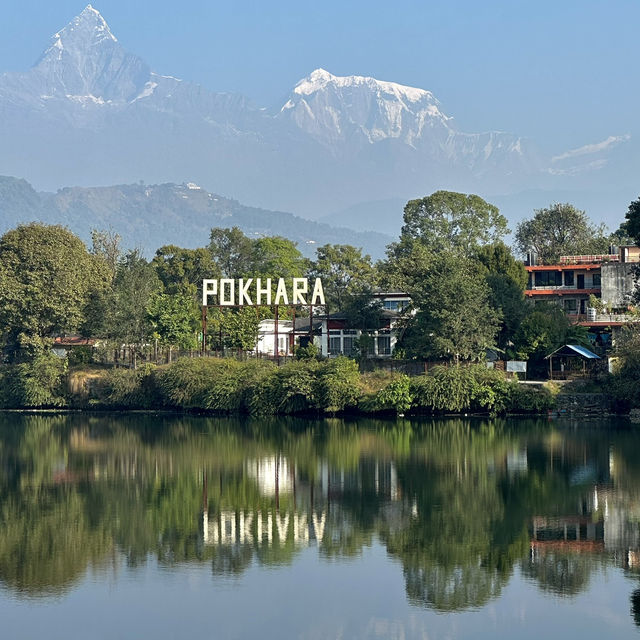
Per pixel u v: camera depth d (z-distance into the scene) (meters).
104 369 146.25
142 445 108.12
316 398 125.06
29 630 53.28
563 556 64.12
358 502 78.19
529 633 52.50
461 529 70.06
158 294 157.38
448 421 118.69
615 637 51.88
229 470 92.31
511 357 130.38
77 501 80.56
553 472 87.19
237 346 147.75
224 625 53.91
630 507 75.00
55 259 145.12
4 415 137.62
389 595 57.97
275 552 65.88
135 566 63.44
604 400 119.00
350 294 150.62
